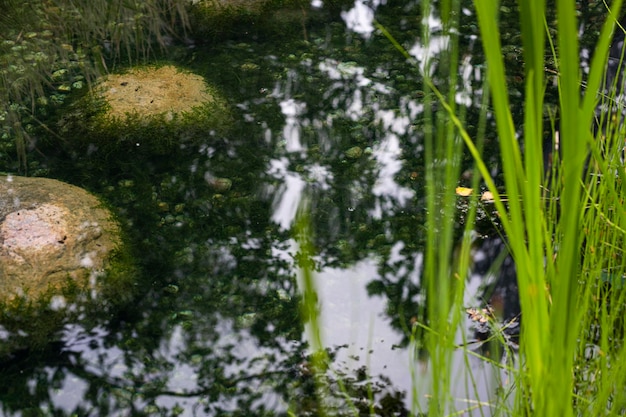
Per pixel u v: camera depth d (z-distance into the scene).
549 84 3.70
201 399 2.32
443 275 1.28
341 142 3.44
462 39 4.18
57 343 2.52
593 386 1.81
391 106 3.67
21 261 2.63
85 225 2.83
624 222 1.86
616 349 1.87
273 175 3.25
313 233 2.95
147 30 4.29
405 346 2.44
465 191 3.08
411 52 4.09
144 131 3.44
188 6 4.43
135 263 2.82
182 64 4.00
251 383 2.37
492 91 0.91
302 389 2.33
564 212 1.03
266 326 2.59
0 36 4.15
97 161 3.33
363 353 2.42
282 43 4.21
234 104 3.69
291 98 3.74
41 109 3.63
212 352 2.49
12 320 2.53
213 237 2.96
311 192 3.15
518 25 4.32
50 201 2.87
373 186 3.18
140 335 2.56
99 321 2.61
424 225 2.97
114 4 4.44
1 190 2.89
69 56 4.04
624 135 2.16
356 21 4.41
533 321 1.17
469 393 2.15
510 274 2.62
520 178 1.02
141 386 2.38
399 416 2.18
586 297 1.72
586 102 0.82
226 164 3.32
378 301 2.63
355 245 2.89
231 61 4.04
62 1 4.43
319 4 4.49
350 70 3.96
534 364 1.23
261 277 2.78
